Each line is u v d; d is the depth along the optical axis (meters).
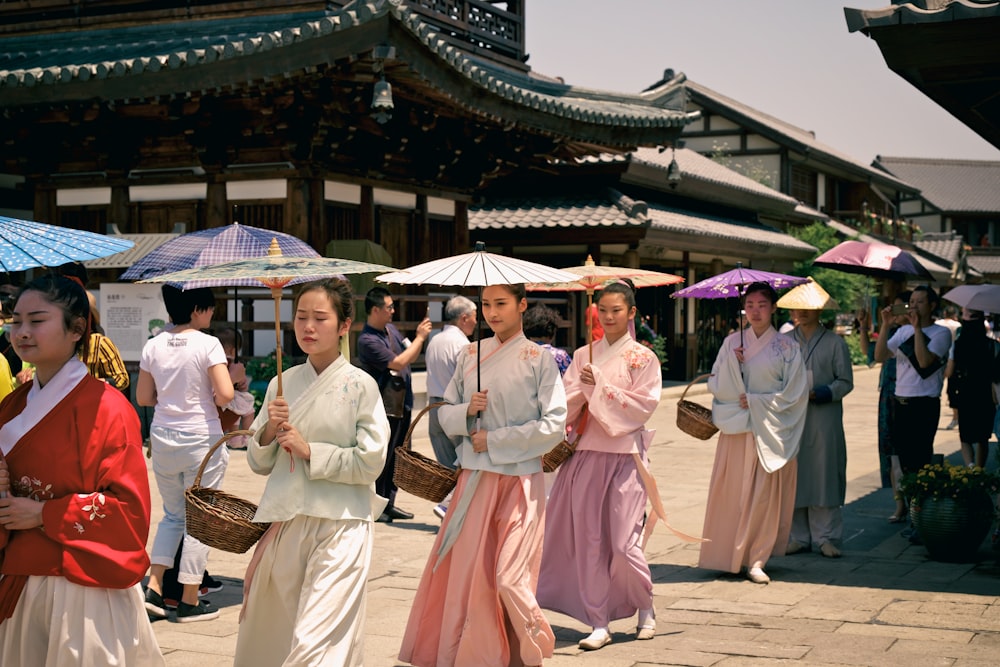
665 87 19.06
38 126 13.80
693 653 5.00
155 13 14.82
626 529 5.32
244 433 4.11
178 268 6.54
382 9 11.49
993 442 12.47
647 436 5.59
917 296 8.06
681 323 25.05
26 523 3.18
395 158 14.68
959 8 5.40
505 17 17.48
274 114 12.65
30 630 3.25
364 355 8.34
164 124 13.41
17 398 3.39
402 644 4.64
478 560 4.45
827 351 7.23
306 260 4.11
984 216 67.19
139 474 3.33
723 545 6.60
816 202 39.09
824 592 6.19
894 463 8.59
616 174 22.17
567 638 5.36
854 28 5.67
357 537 3.92
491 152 16.31
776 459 6.39
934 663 4.79
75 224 14.32
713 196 26.59
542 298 19.83
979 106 7.02
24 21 15.78
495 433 4.50
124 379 5.75
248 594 3.99
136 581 3.30
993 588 6.23
